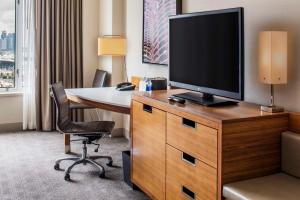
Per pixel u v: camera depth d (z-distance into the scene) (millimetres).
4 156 4090
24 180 3385
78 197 3033
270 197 1915
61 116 3461
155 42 4027
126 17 4867
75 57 5375
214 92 2547
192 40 2754
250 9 2699
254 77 2701
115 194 3107
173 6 3627
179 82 2953
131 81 4555
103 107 3303
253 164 2186
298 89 2355
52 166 3781
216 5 3059
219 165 2078
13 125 5320
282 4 2424
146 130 2859
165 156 2605
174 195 2520
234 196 1982
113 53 4738
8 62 5320
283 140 2258
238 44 2293
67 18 5258
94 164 3570
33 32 5156
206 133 2170
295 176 2209
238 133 2102
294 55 2367
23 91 5234
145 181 2926
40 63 5199
